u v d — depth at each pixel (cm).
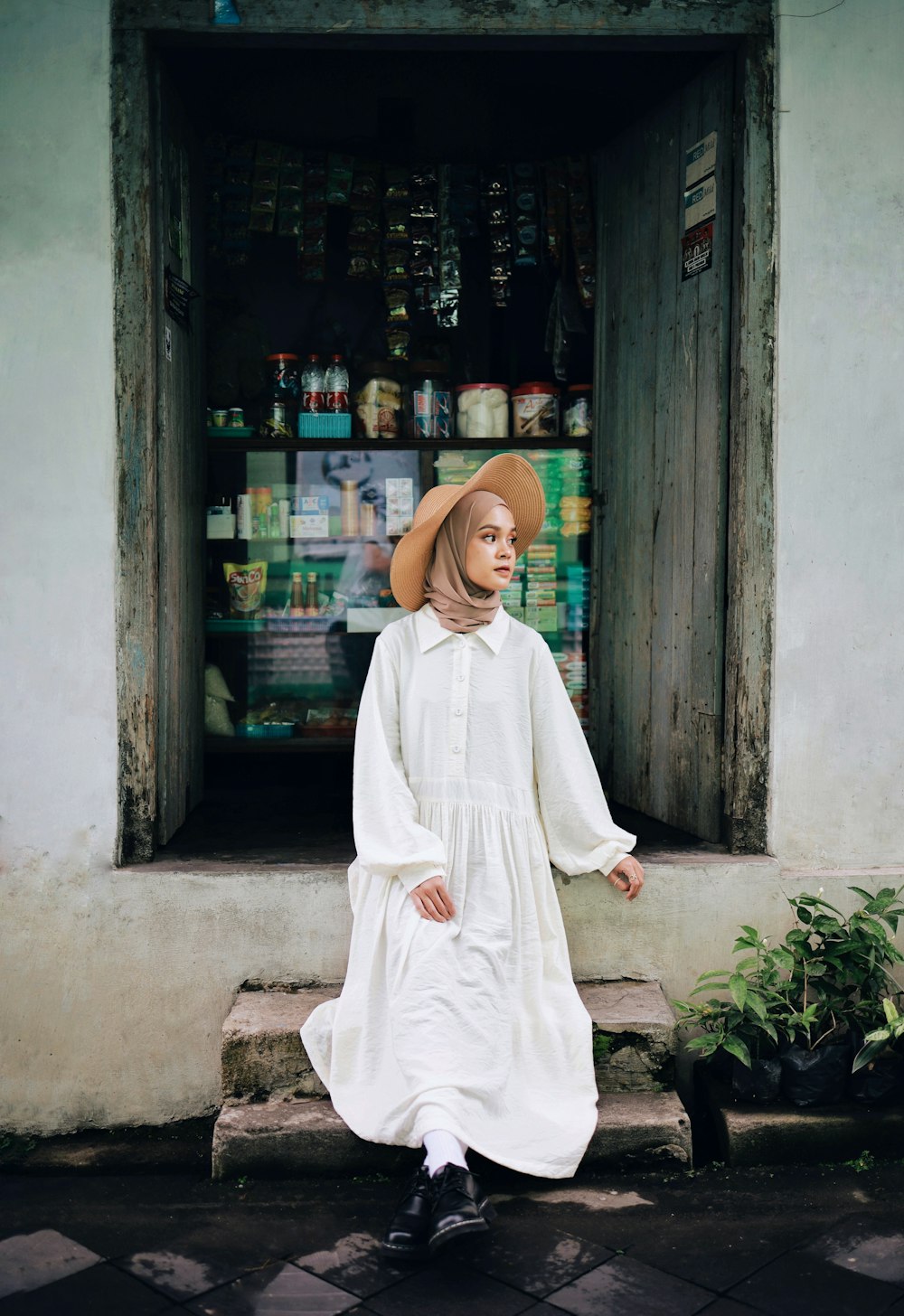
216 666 416
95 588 300
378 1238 247
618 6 298
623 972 309
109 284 296
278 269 422
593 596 409
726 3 300
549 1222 253
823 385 307
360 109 416
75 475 298
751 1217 255
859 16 301
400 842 263
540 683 282
